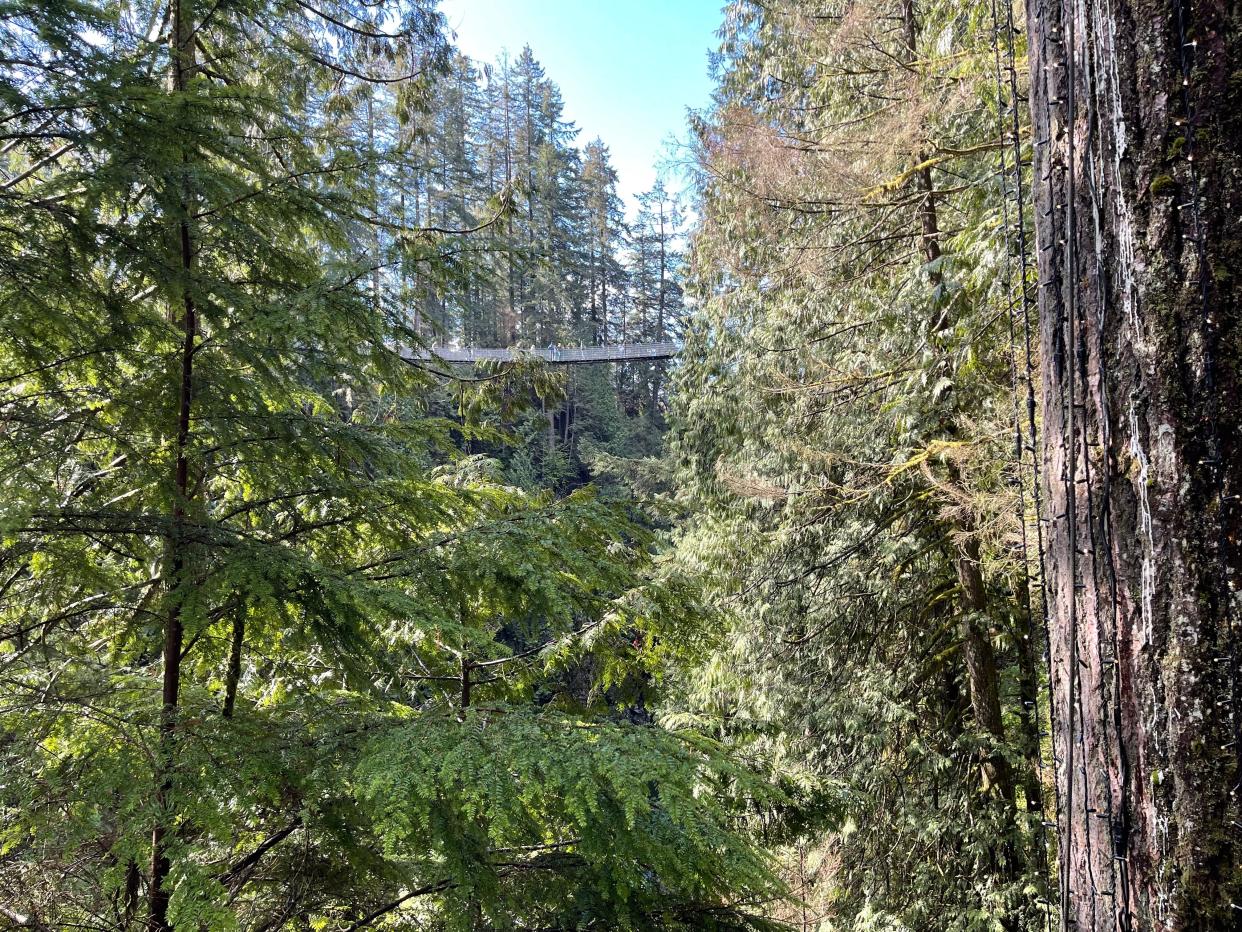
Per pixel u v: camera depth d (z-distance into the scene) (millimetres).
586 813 2062
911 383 5473
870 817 6723
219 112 2410
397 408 4344
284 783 2234
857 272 6332
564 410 25891
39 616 2561
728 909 2631
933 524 6453
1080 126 1381
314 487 2791
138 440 2588
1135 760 1251
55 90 2098
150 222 2393
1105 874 1296
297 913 2607
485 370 4910
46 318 2174
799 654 7262
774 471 7289
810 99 6566
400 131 4988
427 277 2918
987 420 5051
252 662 3363
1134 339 1269
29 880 2158
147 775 1936
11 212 2098
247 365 2766
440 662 3938
